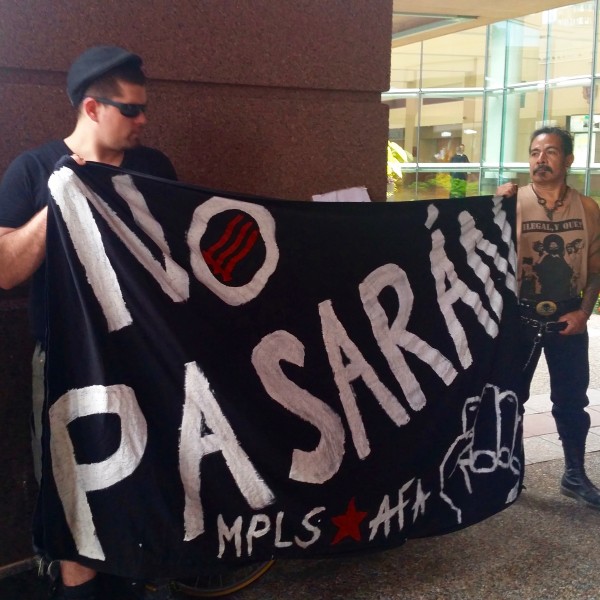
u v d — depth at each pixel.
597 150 17.14
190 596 3.13
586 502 4.13
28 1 3.03
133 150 2.93
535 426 5.43
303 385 2.88
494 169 21.11
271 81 3.63
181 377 2.60
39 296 2.67
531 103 19.38
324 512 2.90
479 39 21.62
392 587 3.33
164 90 3.39
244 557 2.76
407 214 3.11
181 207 2.63
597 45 16.66
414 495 3.12
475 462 3.31
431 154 23.33
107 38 3.21
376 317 3.05
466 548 3.67
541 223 3.95
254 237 2.78
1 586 3.10
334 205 2.94
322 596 3.26
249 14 3.51
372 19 3.84
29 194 2.61
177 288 2.62
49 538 2.46
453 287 3.24
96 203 2.47
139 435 2.53
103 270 2.48
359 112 3.90
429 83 23.28
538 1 6.76
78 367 2.47
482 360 3.30
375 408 3.03
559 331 3.96
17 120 3.07
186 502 2.62
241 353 2.74
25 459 3.14
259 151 3.66
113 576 2.86
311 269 2.90
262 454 2.76
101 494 2.50
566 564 3.53
